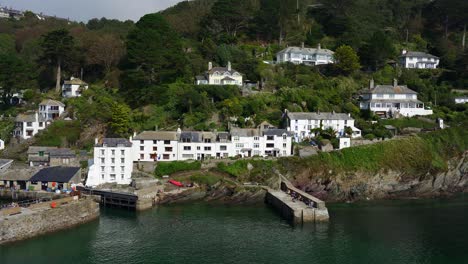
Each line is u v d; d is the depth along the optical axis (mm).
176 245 73750
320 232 81250
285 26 181500
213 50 159250
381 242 76375
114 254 69500
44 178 98875
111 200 95875
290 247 73625
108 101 135500
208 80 143500
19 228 73062
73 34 183750
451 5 197125
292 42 179250
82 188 98500
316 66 162125
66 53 153625
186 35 179875
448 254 71250
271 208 97812
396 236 79500
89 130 125688
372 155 115312
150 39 137500
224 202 102000
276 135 117750
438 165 116625
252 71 152125
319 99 139500
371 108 140875
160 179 105062
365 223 87375
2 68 144375
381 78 158000
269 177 108438
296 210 86062
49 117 135500
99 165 104500
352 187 110438
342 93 147500
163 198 99062
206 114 128250
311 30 183875
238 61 156500
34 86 157250
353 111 137750
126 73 141250
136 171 107750
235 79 145375
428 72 165000
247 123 126000
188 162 110062
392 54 170500
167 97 135250
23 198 94812
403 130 131000
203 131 120062
